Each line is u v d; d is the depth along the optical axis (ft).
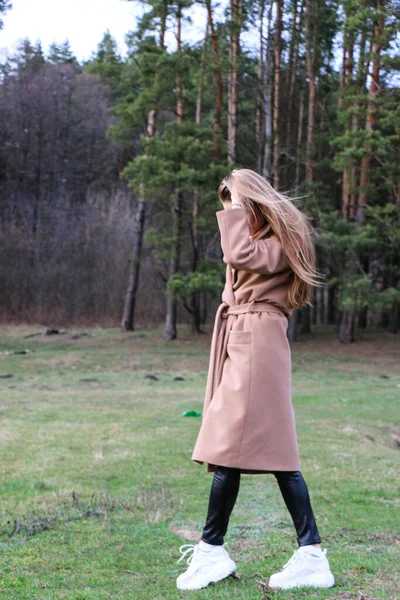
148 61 79.36
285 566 10.11
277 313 10.34
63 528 14.58
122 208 143.54
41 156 152.46
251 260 9.84
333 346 91.45
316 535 10.07
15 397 43.98
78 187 155.63
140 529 14.49
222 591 9.81
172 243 84.02
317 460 24.49
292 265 10.14
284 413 10.04
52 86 156.66
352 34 81.66
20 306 127.54
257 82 92.07
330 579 9.95
